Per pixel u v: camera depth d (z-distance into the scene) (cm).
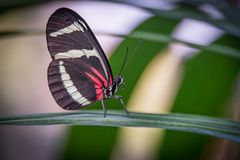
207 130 27
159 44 37
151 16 37
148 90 43
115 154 37
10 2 34
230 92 36
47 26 31
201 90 37
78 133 36
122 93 37
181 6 34
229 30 33
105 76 33
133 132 48
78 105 33
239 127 27
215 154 36
